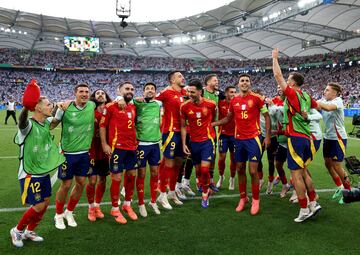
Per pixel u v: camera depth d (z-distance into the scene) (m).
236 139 4.86
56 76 53.91
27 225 3.65
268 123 4.83
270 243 3.58
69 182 4.10
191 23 45.09
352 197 3.64
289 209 4.86
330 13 31.77
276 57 4.39
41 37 50.25
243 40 46.91
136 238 3.73
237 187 6.34
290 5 31.78
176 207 5.02
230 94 6.00
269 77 54.31
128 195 4.57
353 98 36.41
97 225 4.18
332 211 4.73
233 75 57.78
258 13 36.31
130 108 4.49
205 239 3.70
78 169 4.12
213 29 45.06
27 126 3.41
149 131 4.67
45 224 4.20
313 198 4.33
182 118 5.02
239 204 4.84
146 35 51.12
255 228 4.05
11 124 19.38
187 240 3.67
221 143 6.17
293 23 35.91
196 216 4.55
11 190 5.81
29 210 3.50
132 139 4.46
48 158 3.62
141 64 56.62
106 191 5.95
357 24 33.31
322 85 45.94
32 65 50.88
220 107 6.16
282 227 4.09
